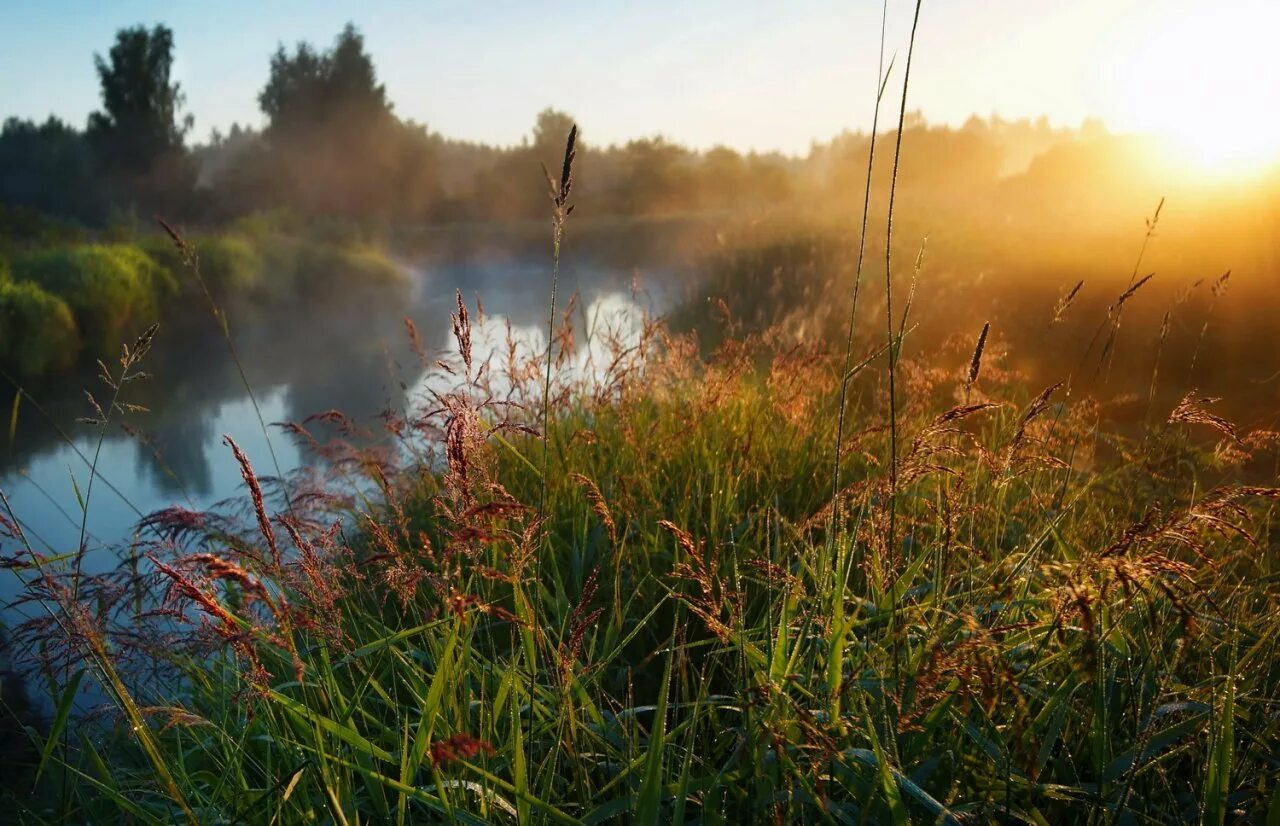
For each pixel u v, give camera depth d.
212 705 2.56
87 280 16.33
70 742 2.79
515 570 1.98
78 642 2.01
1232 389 6.42
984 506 2.56
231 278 22.28
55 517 7.02
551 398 4.20
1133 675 2.04
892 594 1.96
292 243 30.53
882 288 11.16
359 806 2.04
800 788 1.76
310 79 58.34
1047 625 1.89
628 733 2.05
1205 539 2.35
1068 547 2.33
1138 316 8.98
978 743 1.78
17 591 4.15
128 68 43.69
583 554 3.04
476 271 39.38
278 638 1.73
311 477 4.10
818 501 3.58
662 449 3.78
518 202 60.50
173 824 2.04
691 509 3.43
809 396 4.27
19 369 13.54
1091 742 1.98
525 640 1.92
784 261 14.86
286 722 2.12
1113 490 3.35
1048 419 3.38
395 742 2.17
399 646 2.56
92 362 15.43
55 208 42.16
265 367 15.50
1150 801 1.90
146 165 44.28
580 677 2.11
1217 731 1.84
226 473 8.31
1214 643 2.25
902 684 1.91
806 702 1.97
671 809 1.97
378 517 3.84
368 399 11.91
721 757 2.10
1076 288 3.20
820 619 2.11
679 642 2.75
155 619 2.36
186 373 15.04
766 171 65.19
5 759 2.82
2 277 15.04
